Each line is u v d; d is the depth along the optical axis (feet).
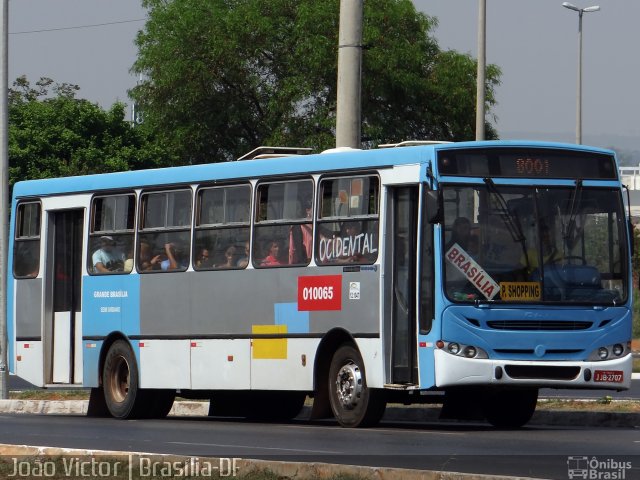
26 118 234.99
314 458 68.33
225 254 99.55
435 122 245.86
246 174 98.73
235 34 239.50
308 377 92.68
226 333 98.94
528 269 85.71
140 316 106.11
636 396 132.98
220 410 109.70
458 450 72.49
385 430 87.81
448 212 84.99
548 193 86.99
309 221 93.35
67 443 81.10
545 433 85.30
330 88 240.53
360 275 89.04
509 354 84.69
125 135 236.84
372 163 89.30
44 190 115.65
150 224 106.32
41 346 114.32
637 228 208.95
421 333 85.10
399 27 246.68
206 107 243.60
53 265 114.83
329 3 238.89
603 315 86.79
